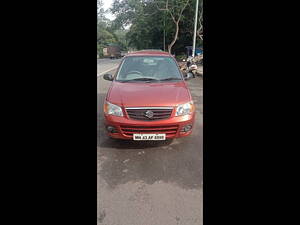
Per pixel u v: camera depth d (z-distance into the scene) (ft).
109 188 7.17
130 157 9.04
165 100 8.97
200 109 16.53
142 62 12.33
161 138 8.87
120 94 9.48
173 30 79.66
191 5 67.97
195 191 7.02
